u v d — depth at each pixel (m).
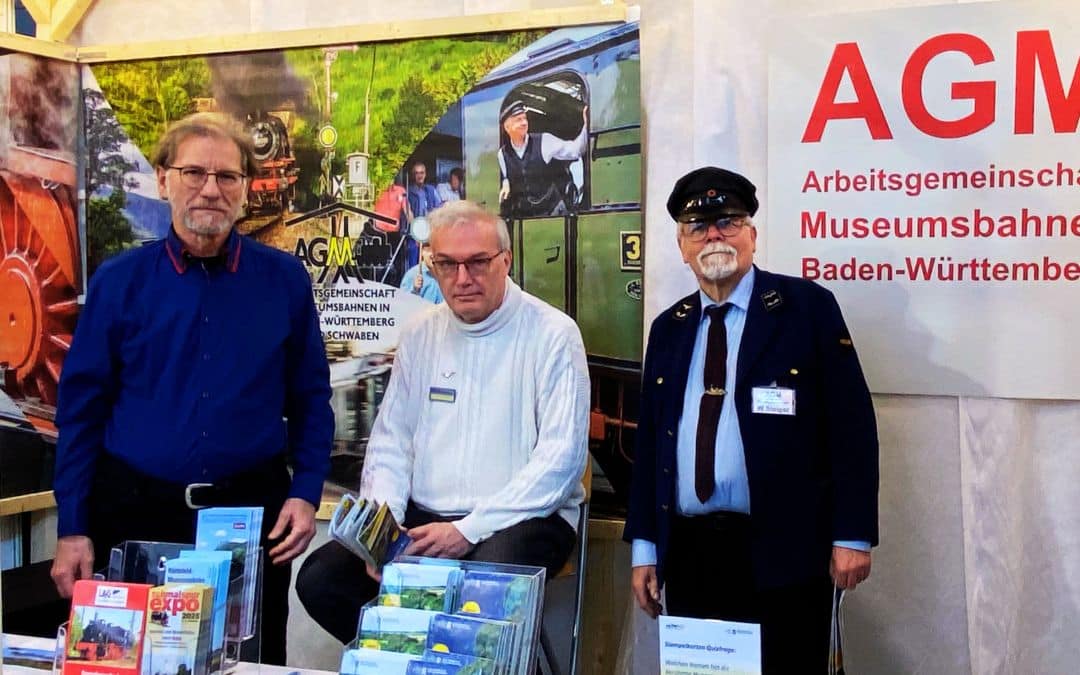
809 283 1.85
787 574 1.72
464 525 1.83
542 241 2.39
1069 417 2.08
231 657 1.42
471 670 1.20
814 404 1.77
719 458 1.79
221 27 2.66
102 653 1.28
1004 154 2.06
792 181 2.21
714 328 1.85
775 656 1.78
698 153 2.29
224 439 1.88
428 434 2.04
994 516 2.11
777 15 2.22
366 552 1.59
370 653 1.26
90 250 2.73
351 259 2.55
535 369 1.98
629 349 2.34
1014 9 2.04
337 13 2.56
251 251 2.00
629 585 2.37
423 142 2.47
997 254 2.08
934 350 2.13
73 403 1.90
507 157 2.41
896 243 2.14
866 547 1.73
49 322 2.68
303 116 2.56
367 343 2.55
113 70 2.69
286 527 1.90
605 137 2.33
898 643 2.20
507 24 2.38
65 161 2.69
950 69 2.09
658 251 2.34
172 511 1.86
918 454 2.17
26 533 2.71
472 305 1.96
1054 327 2.05
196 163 1.83
